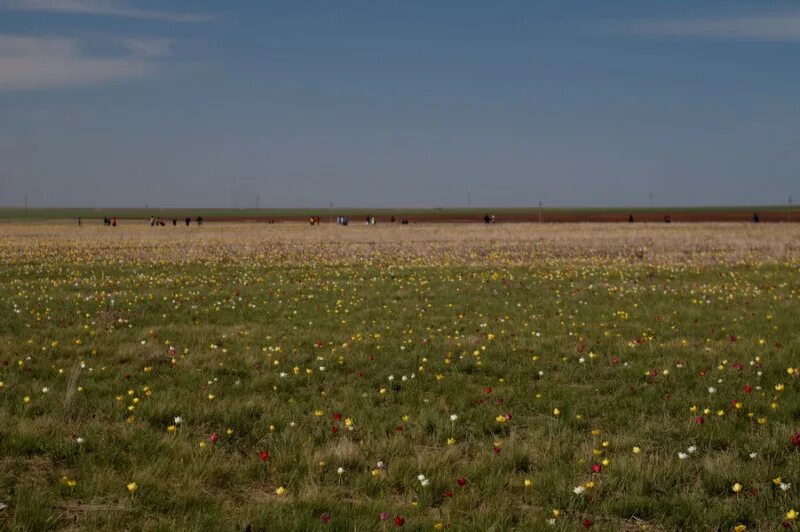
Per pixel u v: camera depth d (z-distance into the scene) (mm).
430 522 5516
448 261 32656
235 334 13773
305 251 39875
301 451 7070
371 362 11289
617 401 9039
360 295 19859
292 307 17609
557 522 5578
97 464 6730
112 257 35781
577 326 14438
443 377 10352
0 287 21750
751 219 126000
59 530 5391
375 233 64688
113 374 10500
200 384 9953
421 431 7781
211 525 5445
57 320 15344
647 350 11805
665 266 28844
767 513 5707
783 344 12078
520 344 12492
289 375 10523
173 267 30156
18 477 6348
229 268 29859
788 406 8344
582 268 28391
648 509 5824
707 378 9906
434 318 15773
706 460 6668
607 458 6957
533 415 8578
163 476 6477
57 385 9727
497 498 6039
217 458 6922
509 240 50188
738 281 23047
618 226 83250
